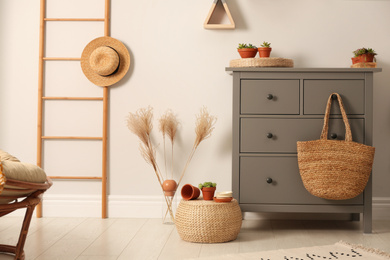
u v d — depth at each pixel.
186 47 3.54
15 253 2.29
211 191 2.92
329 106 2.98
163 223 3.35
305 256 2.48
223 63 3.52
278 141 3.05
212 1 3.54
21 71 3.59
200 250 2.64
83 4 3.56
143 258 2.49
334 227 3.23
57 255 2.54
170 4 3.54
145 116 3.44
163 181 3.53
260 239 2.89
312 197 3.04
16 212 3.58
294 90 3.04
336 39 3.49
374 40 3.48
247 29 3.51
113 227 3.22
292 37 3.50
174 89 3.54
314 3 3.49
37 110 3.58
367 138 3.01
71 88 3.57
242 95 3.06
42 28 3.54
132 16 3.56
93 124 3.57
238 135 3.06
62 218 3.52
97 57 3.46
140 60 3.55
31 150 3.60
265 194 3.05
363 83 3.01
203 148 3.53
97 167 3.57
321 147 2.93
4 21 3.59
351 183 2.90
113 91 3.56
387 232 3.08
